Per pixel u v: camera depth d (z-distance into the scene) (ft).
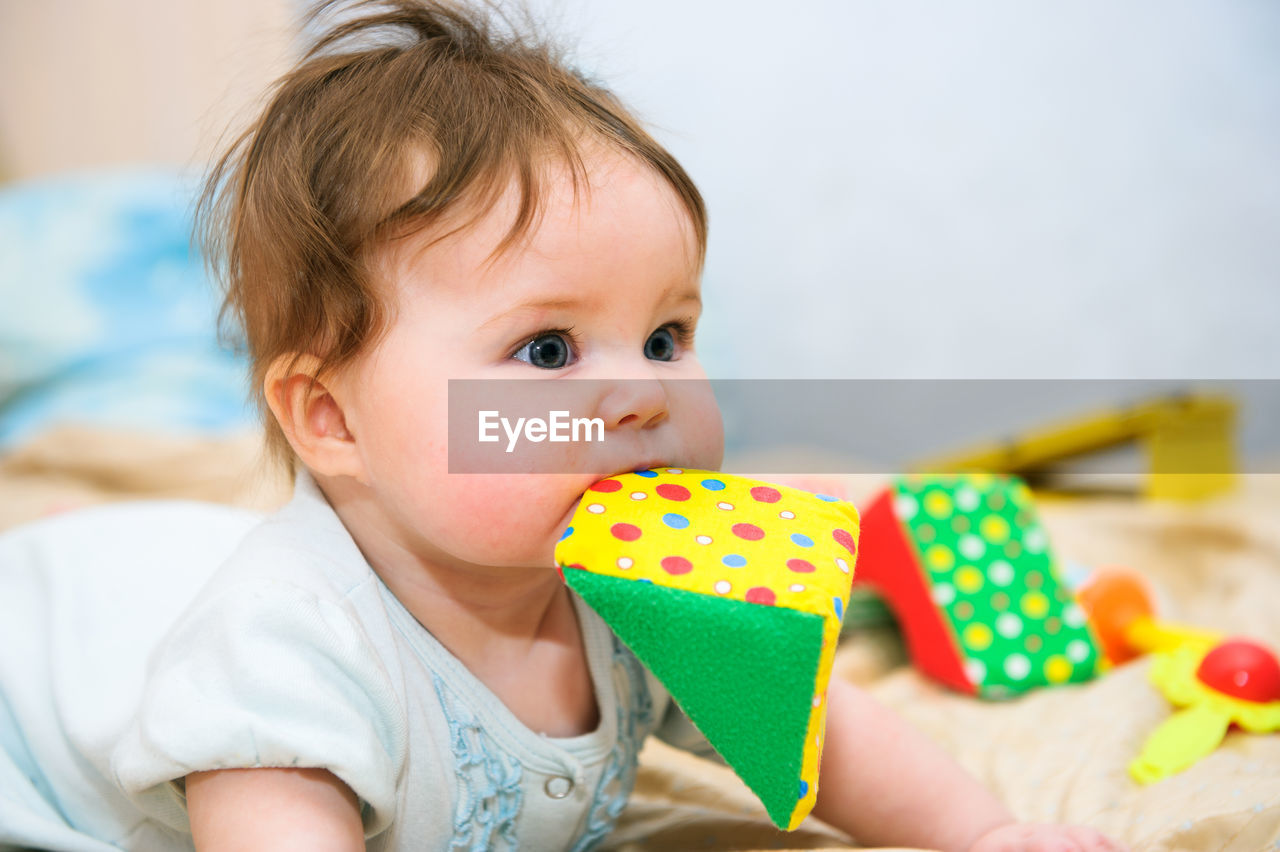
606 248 1.90
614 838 2.54
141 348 6.58
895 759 2.35
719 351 7.55
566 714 2.26
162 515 3.02
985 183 7.55
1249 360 7.32
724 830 2.53
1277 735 2.79
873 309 7.71
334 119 2.10
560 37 2.81
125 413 6.07
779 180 7.78
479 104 2.04
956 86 7.59
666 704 2.48
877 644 3.88
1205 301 7.36
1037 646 3.46
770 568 1.69
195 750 1.76
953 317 7.63
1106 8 7.45
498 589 2.13
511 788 2.14
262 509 4.41
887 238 7.68
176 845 2.26
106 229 7.02
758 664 1.62
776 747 1.65
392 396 1.94
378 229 1.95
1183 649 3.24
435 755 2.04
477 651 2.17
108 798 2.31
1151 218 7.38
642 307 1.96
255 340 2.21
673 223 2.01
